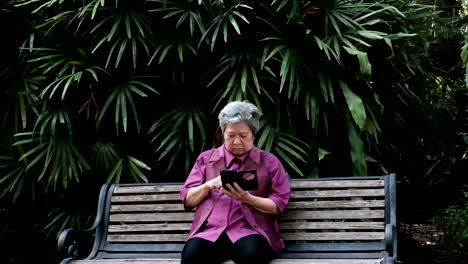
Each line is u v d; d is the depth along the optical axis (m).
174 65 3.44
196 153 3.46
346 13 3.48
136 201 2.90
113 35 3.43
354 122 3.39
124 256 2.79
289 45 3.43
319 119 3.45
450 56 5.85
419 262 4.14
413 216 5.44
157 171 3.67
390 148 4.03
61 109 3.43
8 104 3.62
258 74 3.38
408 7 3.83
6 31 3.77
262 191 2.57
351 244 2.61
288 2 3.43
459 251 4.39
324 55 3.36
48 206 3.76
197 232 2.51
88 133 3.57
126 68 3.53
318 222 2.70
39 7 3.45
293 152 3.18
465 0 6.00
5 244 3.90
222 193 2.58
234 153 2.60
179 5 3.47
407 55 3.84
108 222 2.89
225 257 2.50
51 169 3.49
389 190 2.64
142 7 3.51
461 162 5.23
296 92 3.18
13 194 3.68
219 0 3.37
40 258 3.86
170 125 3.40
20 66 3.70
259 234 2.46
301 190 2.76
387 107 3.79
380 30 3.66
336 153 3.49
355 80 3.47
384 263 2.32
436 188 5.46
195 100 3.56
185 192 2.60
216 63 3.53
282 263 2.42
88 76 3.43
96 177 3.60
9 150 3.60
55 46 3.68
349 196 2.68
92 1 3.46
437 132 4.37
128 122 3.58
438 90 5.24
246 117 2.55
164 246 2.80
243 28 3.46
